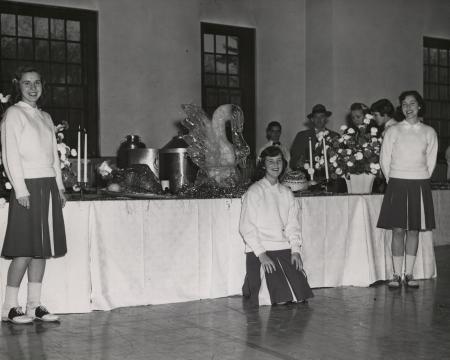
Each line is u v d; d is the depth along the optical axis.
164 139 8.16
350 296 4.64
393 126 5.03
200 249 4.47
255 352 3.24
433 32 9.93
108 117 7.85
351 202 5.04
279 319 3.94
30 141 3.78
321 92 9.09
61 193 3.97
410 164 4.92
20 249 3.72
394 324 3.81
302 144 6.95
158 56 8.11
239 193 4.67
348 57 9.00
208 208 4.49
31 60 7.57
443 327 3.74
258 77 9.14
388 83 9.39
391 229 5.10
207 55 8.84
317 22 9.11
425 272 5.38
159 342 3.44
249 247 4.44
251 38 9.12
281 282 4.36
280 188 4.53
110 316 4.02
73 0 7.67
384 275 5.19
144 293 4.29
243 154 4.93
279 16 9.23
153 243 4.30
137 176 4.66
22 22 7.50
